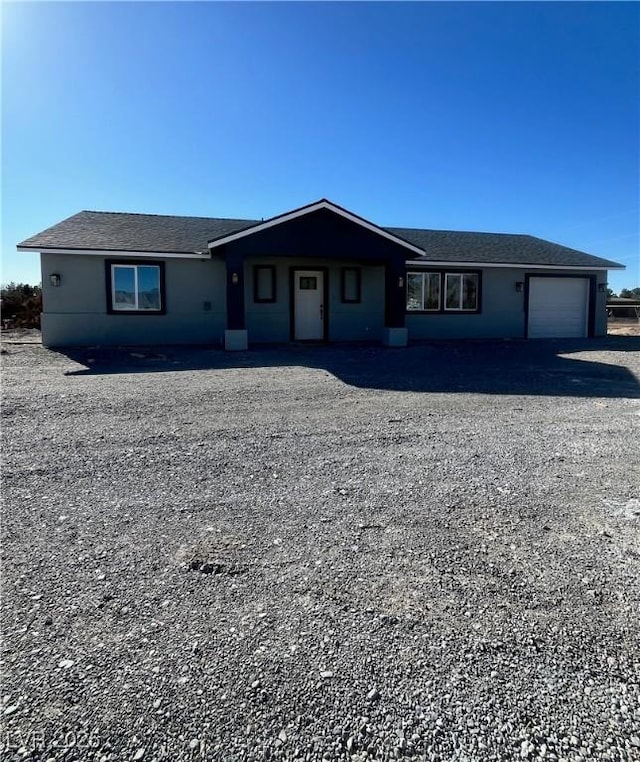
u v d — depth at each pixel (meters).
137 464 4.20
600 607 2.26
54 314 13.69
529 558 2.69
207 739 1.55
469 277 17.30
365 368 10.27
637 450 4.68
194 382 8.44
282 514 3.23
